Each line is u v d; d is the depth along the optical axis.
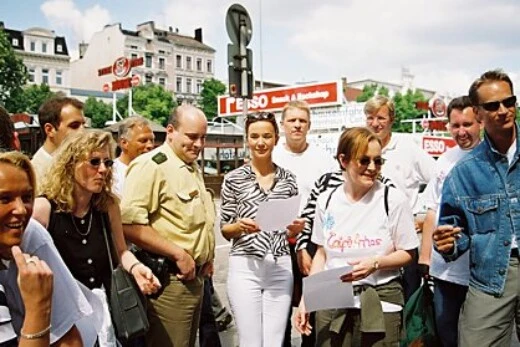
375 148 3.07
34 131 16.27
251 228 3.50
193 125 3.41
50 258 2.02
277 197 3.72
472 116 3.97
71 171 2.81
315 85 17.61
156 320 3.33
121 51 92.25
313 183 4.28
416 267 3.92
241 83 7.98
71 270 2.82
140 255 3.35
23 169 1.85
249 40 8.03
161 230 3.37
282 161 4.36
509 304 2.84
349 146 3.10
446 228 2.96
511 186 2.82
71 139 2.87
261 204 3.38
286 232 3.73
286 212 3.44
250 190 3.74
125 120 5.04
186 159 3.48
